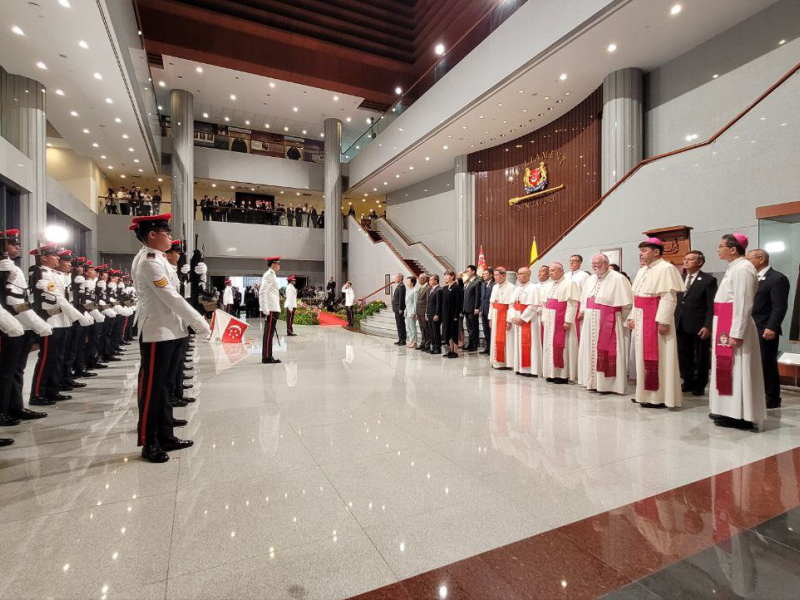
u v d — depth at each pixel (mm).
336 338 11312
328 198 20172
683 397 4773
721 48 8453
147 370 2953
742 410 3492
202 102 18312
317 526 2094
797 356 5254
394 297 9891
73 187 15508
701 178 6191
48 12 7602
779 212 5266
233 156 20312
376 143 18281
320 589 1639
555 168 12750
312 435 3441
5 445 3182
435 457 2979
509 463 2865
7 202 9297
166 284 2936
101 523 2119
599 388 4809
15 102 9688
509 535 2012
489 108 12008
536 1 9461
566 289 5422
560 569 1748
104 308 6465
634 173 7148
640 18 8039
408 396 4766
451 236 17969
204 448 3156
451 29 15156
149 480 2611
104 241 16172
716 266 6004
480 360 7512
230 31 14883
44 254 4461
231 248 19922
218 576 1716
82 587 1646
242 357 7762
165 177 18781
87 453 3055
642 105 9914
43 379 4367
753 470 2732
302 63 16078
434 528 2076
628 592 1599
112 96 10805
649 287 4277
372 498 2385
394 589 1636
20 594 1604
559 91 11000
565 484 2551
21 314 3674
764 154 5500
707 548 1885
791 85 5254
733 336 3490
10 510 2248
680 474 2680
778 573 1701
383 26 17047
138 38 11062
